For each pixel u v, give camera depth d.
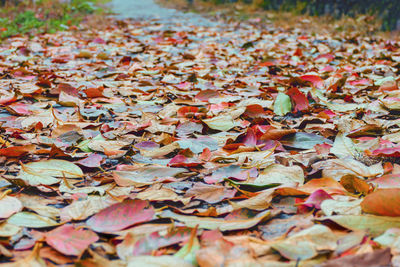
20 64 2.46
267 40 3.87
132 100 1.65
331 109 1.50
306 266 0.77
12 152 1.12
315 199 0.91
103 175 1.06
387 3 4.52
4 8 5.51
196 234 0.84
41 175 1.02
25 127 1.31
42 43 3.41
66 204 0.96
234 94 1.74
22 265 0.78
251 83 1.96
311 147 1.17
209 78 2.10
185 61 2.56
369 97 1.69
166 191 0.98
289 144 1.18
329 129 1.27
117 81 1.96
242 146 1.14
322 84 1.86
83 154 1.14
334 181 0.95
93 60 2.71
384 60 2.68
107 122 1.40
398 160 1.10
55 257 0.81
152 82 2.01
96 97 1.66
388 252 0.75
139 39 3.84
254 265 0.76
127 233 0.83
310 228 0.82
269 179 1.00
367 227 0.84
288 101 1.45
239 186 1.01
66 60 2.69
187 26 4.97
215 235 0.84
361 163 1.04
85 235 0.83
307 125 1.34
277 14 5.62
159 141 1.21
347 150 1.13
